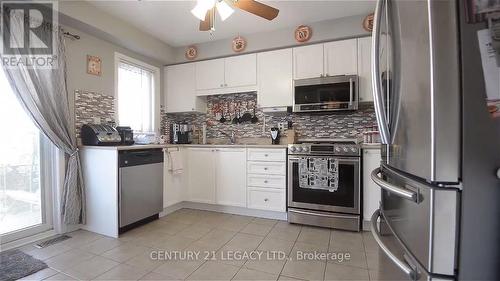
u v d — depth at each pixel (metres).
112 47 2.98
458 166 0.58
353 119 3.11
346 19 2.83
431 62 0.59
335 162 2.55
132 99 3.32
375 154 2.47
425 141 0.63
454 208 0.58
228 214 3.07
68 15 2.29
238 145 3.01
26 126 2.29
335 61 2.89
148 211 2.68
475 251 0.58
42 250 2.07
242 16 2.80
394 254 0.87
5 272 1.72
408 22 0.73
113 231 2.34
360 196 2.51
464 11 0.57
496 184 0.57
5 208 2.16
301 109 2.96
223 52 3.42
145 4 2.50
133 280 1.64
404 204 0.79
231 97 3.71
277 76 3.15
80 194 2.46
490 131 0.57
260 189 2.91
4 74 2.05
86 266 1.81
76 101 2.57
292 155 2.73
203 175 3.21
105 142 2.51
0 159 2.14
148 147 2.68
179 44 3.61
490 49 0.56
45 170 2.39
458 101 0.57
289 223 2.75
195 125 3.92
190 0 2.44
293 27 3.06
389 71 0.91
